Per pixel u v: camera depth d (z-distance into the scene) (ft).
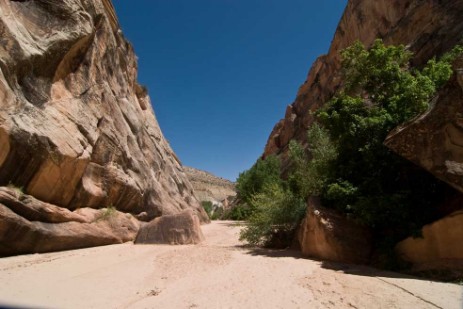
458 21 59.36
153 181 73.15
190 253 37.24
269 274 25.46
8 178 34.58
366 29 100.73
